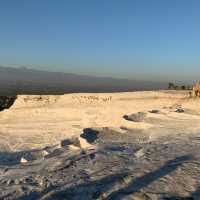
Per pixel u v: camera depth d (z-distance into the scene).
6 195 6.69
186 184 6.45
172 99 38.03
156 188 6.23
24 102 37.19
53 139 20.45
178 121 22.47
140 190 6.15
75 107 32.69
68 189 6.62
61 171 8.56
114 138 15.75
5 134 22.27
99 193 6.19
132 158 9.62
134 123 21.17
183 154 9.55
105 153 10.83
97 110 30.53
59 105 34.84
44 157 12.02
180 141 13.13
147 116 24.39
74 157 10.58
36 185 7.30
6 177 8.46
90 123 26.00
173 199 5.67
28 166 10.02
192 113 26.44
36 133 22.50
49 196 6.31
